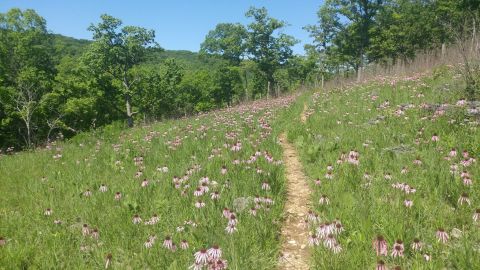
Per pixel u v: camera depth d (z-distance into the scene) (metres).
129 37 40.50
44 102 38.12
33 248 5.95
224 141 12.27
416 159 7.96
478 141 8.48
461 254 4.68
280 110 19.48
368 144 9.70
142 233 6.25
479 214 5.44
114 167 10.84
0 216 7.64
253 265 5.13
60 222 6.99
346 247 5.20
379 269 4.34
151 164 10.83
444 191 6.57
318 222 6.18
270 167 8.88
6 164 13.70
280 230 6.51
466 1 30.34
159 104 48.72
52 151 15.50
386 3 48.66
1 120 37.38
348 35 51.56
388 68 28.75
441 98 12.95
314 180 8.22
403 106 12.84
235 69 65.06
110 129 22.56
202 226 6.08
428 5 46.31
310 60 61.28
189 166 9.46
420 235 5.32
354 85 23.81
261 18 62.19
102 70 41.06
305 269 5.37
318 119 14.30
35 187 9.52
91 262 5.52
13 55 42.47
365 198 6.64
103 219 6.97
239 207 6.82
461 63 16.84
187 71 70.88
